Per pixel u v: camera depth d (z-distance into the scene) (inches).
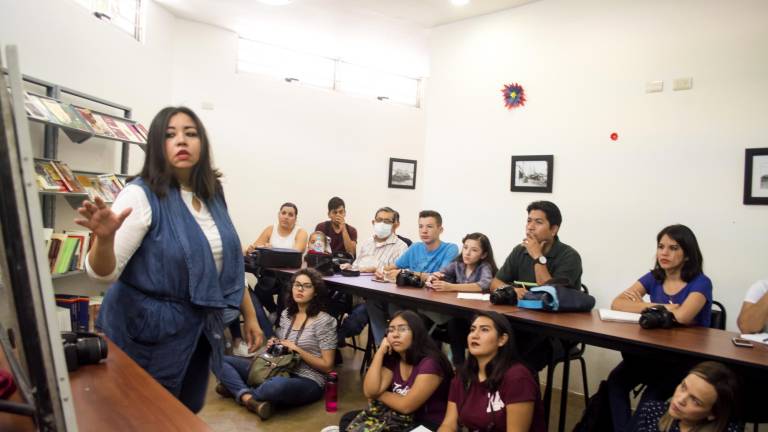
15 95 21.1
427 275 124.2
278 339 122.6
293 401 112.0
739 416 62.3
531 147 148.9
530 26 150.4
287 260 139.3
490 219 157.8
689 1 121.6
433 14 165.0
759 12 112.4
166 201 49.9
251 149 200.1
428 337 93.8
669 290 91.7
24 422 30.8
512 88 152.8
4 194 21.1
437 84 173.9
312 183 215.3
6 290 22.6
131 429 31.8
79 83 133.3
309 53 215.9
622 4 132.1
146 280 48.1
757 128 112.0
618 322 82.0
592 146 136.6
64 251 118.5
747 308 85.2
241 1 166.6
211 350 54.1
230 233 55.1
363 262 153.3
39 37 116.9
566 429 108.2
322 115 217.0
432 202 173.2
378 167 233.5
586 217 137.2
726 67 116.3
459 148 166.6
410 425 88.0
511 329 80.1
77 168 138.2
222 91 193.3
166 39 178.4
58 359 22.9
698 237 119.3
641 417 75.9
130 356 48.4
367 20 177.9
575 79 140.4
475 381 80.4
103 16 144.6
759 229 111.0
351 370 143.9
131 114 153.3
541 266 102.3
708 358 64.7
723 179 116.0
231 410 112.5
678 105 122.9
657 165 125.6
